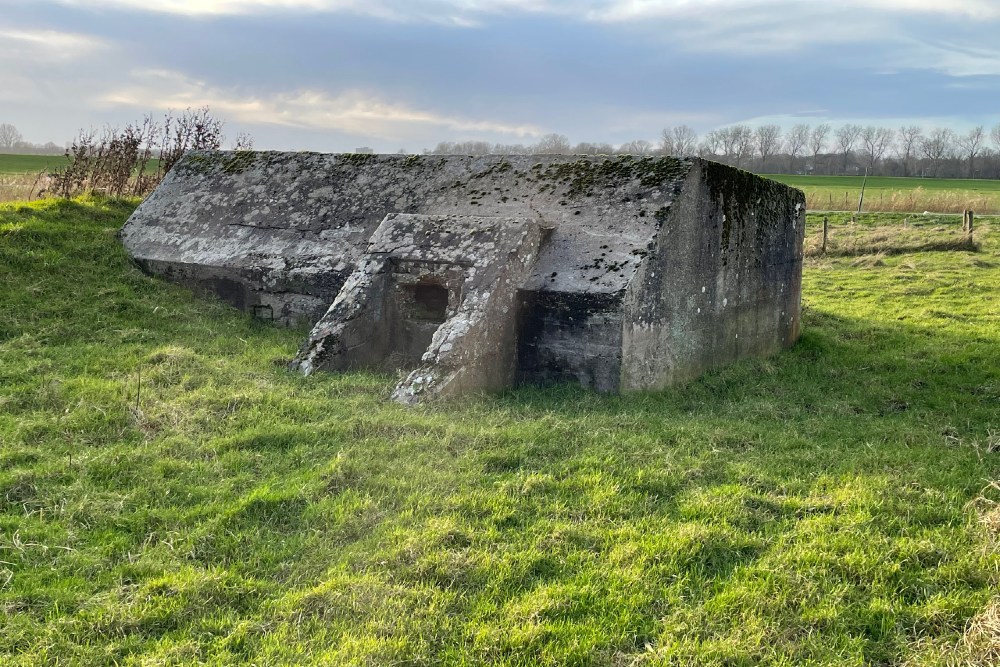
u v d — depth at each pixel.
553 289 8.06
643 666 3.44
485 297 7.85
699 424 7.07
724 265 9.87
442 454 5.75
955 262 21.27
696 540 4.48
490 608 3.81
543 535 4.54
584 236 8.64
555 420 6.73
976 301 16.05
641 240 8.28
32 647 3.43
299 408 6.58
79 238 11.16
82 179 15.46
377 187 10.73
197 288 10.62
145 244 11.24
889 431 7.23
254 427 6.14
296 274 9.90
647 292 8.20
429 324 8.71
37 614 3.70
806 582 4.10
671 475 5.51
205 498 4.94
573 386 8.00
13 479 4.93
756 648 3.56
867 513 4.95
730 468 5.79
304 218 10.70
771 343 11.59
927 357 10.96
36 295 9.34
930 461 6.24
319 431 6.08
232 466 5.42
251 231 10.81
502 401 7.53
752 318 10.86
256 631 3.61
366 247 9.83
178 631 3.60
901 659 3.58
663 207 8.55
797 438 6.80
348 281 8.74
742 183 10.14
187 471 5.30
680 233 8.75
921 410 8.32
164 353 7.84
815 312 14.62
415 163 10.91
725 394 8.99
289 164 11.75
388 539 4.42
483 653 3.49
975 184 62.62
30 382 6.97
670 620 3.76
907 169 83.38
